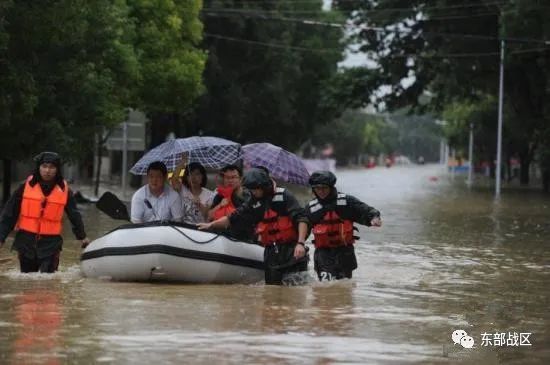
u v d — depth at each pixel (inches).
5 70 1846.7
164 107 3292.3
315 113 5664.4
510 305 966.4
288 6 5182.1
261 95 4950.8
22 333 730.8
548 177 4704.7
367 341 738.2
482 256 1512.1
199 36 3351.4
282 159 1216.2
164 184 1117.1
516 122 4643.2
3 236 1063.0
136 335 731.4
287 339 733.9
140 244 1038.4
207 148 1224.2
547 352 722.2
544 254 1552.7
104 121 2251.5
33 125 1955.0
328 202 1095.6
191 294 966.4
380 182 6008.9
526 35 3410.4
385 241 1765.5
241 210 1067.3
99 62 2228.1
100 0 2162.9
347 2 4495.6
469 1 4010.8
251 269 1081.4
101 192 3376.0
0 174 4018.2
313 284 1068.5
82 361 641.0
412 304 947.3
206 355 668.1
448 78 4451.3
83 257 1091.3
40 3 1919.3
